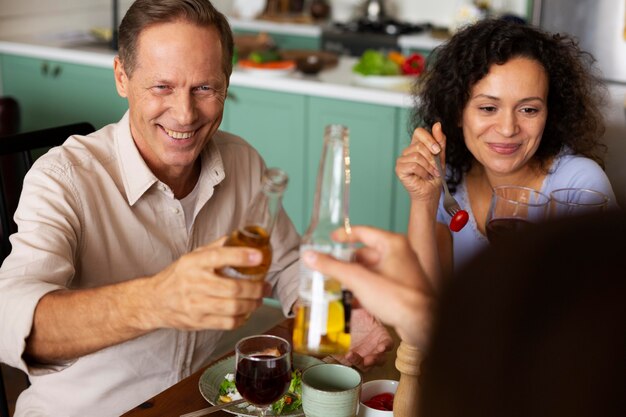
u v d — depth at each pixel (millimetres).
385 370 1352
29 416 1544
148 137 1485
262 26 4930
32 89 3766
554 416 284
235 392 1263
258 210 939
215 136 1722
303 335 918
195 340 1584
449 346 304
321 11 5145
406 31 4703
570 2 3582
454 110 1745
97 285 1486
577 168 1744
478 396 293
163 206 1539
